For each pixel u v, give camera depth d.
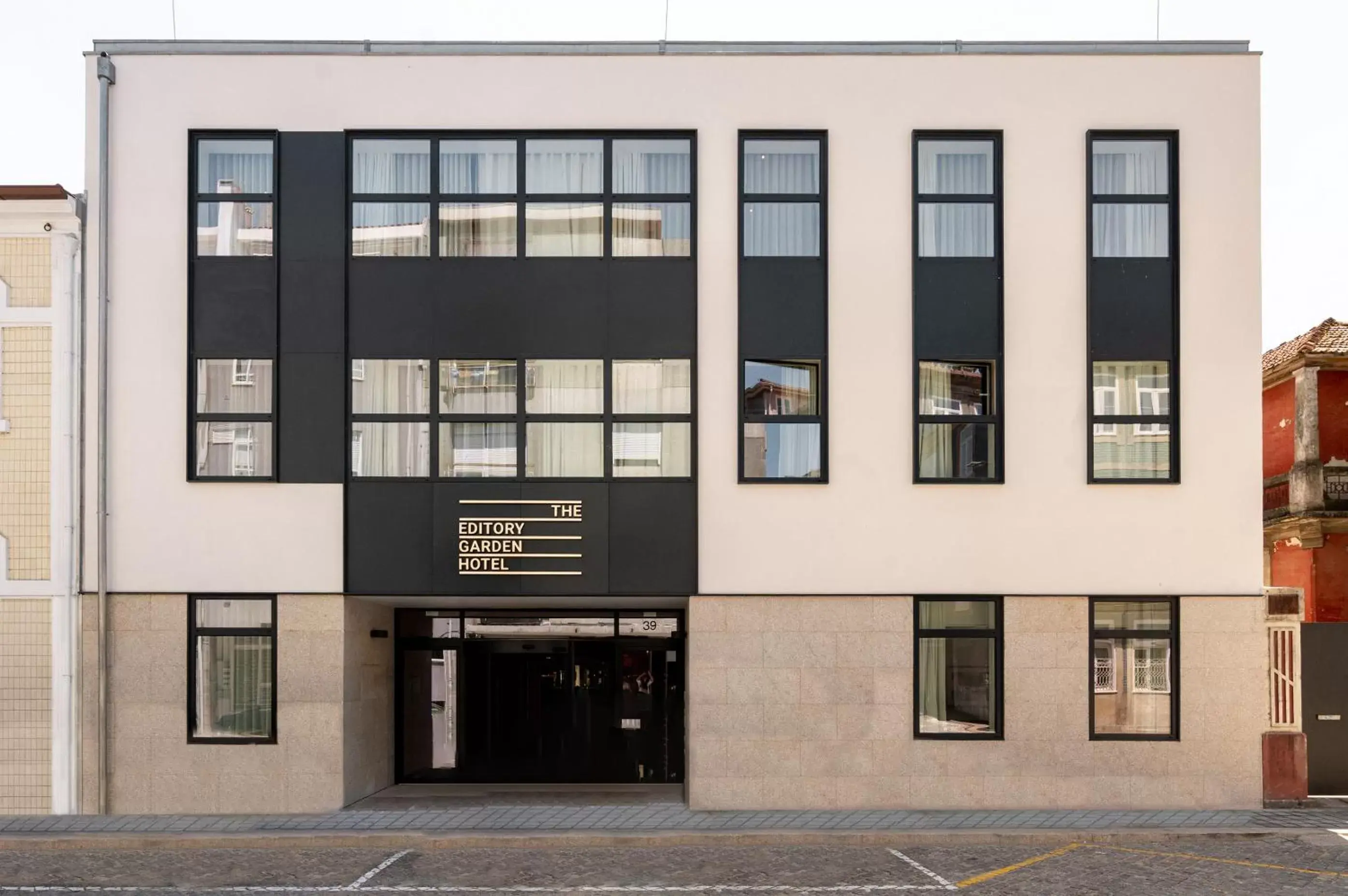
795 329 14.14
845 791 13.77
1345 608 20.27
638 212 14.34
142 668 13.82
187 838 12.46
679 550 13.98
